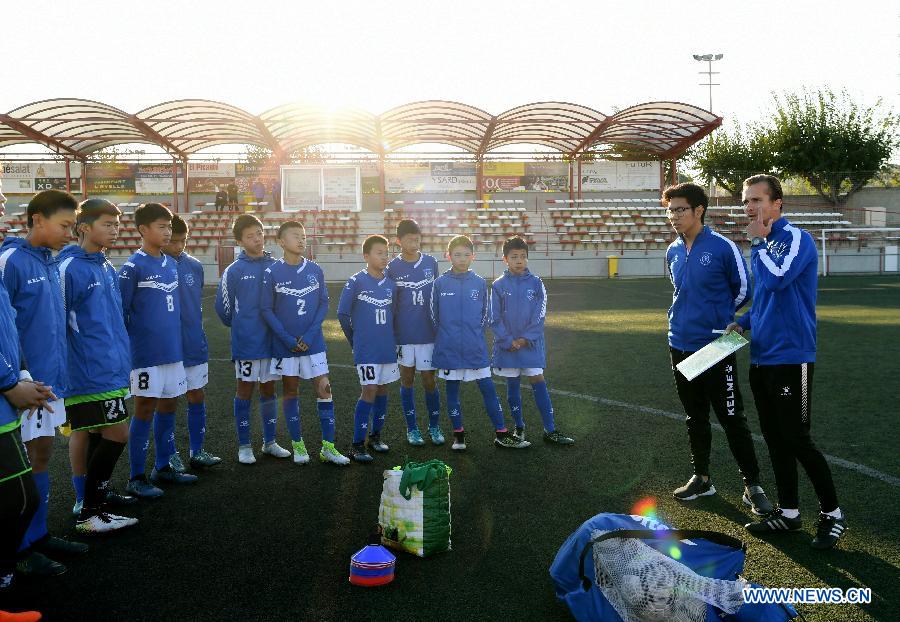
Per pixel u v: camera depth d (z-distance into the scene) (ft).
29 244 11.01
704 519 12.36
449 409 17.24
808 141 114.01
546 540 11.55
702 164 124.26
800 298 11.43
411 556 11.05
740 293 13.17
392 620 9.04
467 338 16.99
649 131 93.91
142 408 14.19
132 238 91.97
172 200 103.71
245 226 16.35
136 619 9.18
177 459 15.65
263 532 12.16
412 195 103.71
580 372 26.55
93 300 12.33
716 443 17.12
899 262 92.73
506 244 17.74
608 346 32.60
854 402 20.40
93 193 102.27
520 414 17.65
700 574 8.76
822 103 114.52
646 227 96.89
